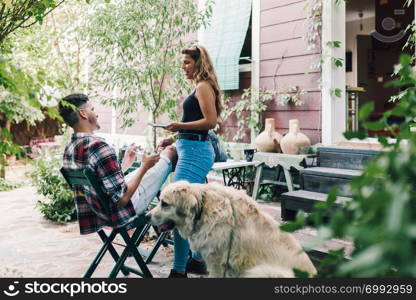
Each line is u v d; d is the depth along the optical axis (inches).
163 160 125.8
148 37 200.7
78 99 109.9
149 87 214.4
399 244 22.4
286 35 237.3
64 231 192.4
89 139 107.6
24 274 133.6
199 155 122.3
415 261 22.7
